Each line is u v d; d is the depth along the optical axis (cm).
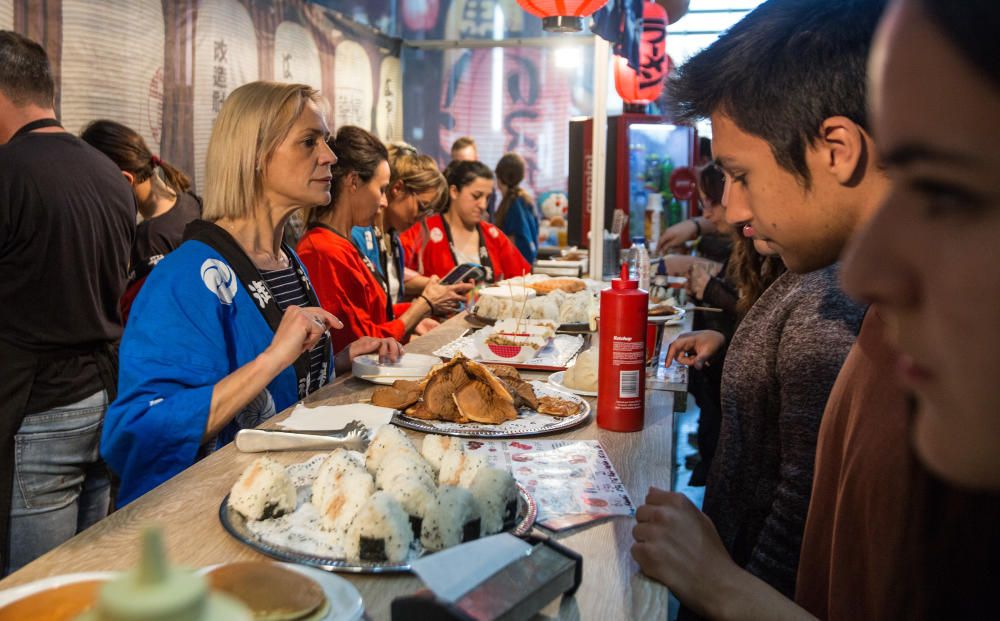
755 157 89
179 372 153
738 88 88
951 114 26
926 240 28
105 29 372
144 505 104
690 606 87
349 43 674
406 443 107
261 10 521
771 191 89
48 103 238
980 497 53
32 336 219
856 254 30
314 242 278
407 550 85
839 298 114
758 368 130
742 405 135
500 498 91
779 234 92
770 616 82
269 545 88
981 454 28
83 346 230
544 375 192
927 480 59
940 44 26
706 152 525
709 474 149
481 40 840
